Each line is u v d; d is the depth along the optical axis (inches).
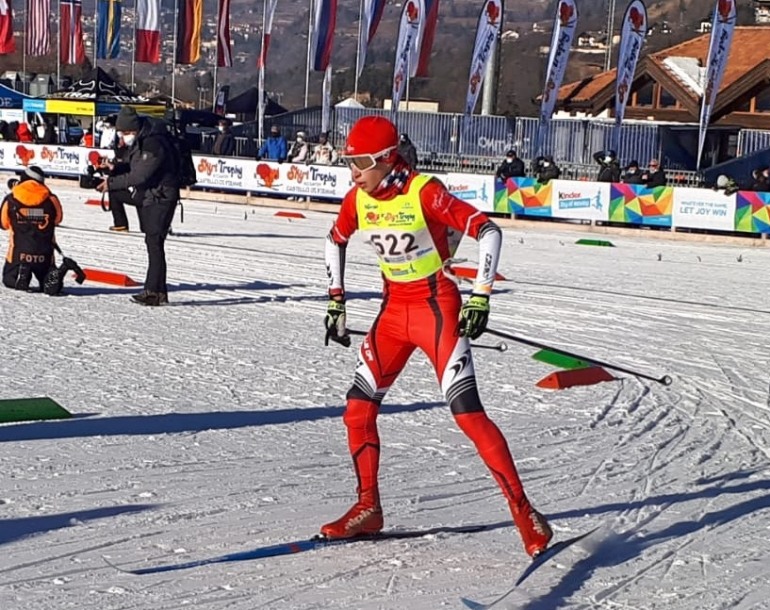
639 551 208.8
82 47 1683.1
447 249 201.2
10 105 1556.3
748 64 1444.4
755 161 1136.8
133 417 294.4
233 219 951.0
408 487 244.8
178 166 478.3
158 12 1510.8
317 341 418.9
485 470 261.1
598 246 872.3
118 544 199.3
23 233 494.6
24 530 203.9
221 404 314.5
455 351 199.0
